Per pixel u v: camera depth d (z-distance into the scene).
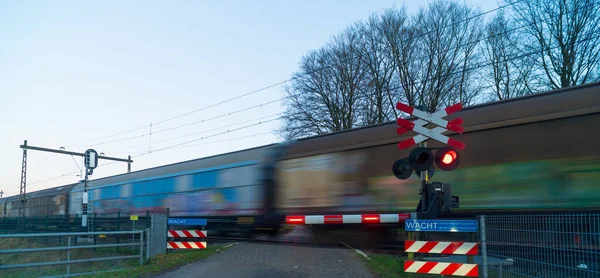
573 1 21.44
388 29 29.00
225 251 14.06
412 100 27.86
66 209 29.16
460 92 27.08
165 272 10.75
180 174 19.66
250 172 16.11
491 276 7.63
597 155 8.42
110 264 13.02
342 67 30.52
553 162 9.01
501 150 9.88
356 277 9.20
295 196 14.52
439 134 8.49
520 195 9.42
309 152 14.34
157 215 13.20
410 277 8.66
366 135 12.83
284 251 13.38
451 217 10.57
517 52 24.28
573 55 21.48
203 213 18.00
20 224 25.64
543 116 9.27
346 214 12.86
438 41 27.39
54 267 13.45
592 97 8.67
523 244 7.19
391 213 11.83
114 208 24.30
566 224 6.84
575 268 6.37
